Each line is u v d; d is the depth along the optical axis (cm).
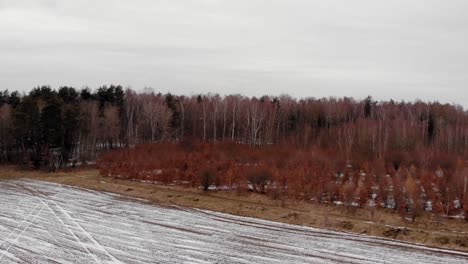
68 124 7269
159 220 4103
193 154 6562
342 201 4412
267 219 4150
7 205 4656
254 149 7088
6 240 3488
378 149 7531
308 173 5031
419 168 5825
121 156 6938
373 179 5044
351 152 7081
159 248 3322
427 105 12231
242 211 4378
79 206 4644
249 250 3281
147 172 6044
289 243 3447
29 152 7650
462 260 3045
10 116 7675
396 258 3092
